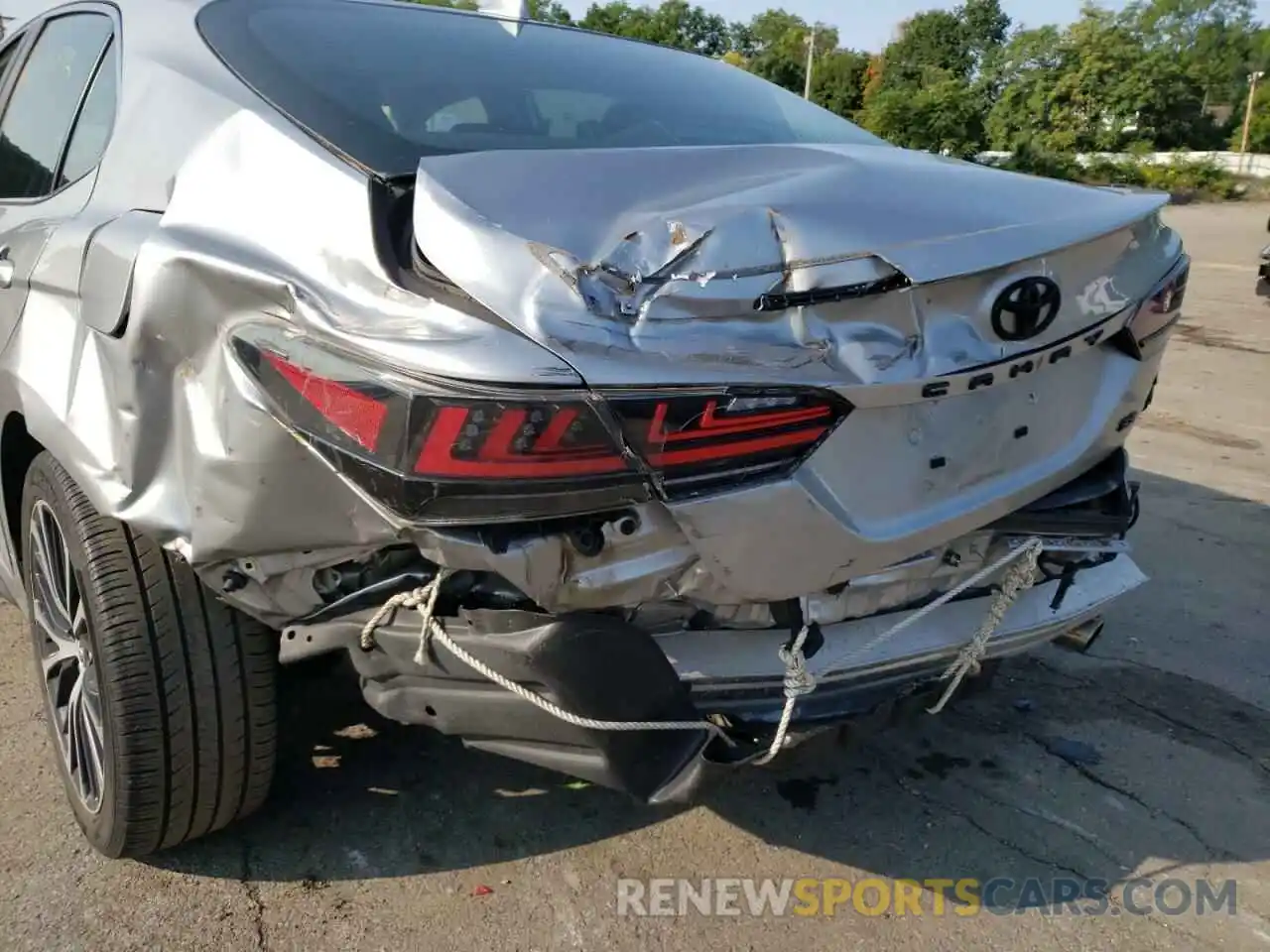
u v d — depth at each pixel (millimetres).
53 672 2539
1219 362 8453
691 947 2217
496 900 2328
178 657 2113
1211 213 30500
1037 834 2627
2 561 2930
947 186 2053
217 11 2547
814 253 1750
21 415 2502
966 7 63031
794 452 1745
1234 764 2943
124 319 1956
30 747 2846
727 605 1866
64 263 2275
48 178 2801
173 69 2410
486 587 1781
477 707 1877
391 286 1728
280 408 1706
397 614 1871
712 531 1700
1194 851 2578
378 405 1586
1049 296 1965
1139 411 2367
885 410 1850
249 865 2408
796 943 2242
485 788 2711
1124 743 3027
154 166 2309
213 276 1830
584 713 1781
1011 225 1939
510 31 2896
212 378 1832
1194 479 5398
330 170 1960
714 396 1639
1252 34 72938
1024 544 2201
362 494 1637
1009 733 3062
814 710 2012
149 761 2154
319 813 2592
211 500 1825
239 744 2215
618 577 1703
